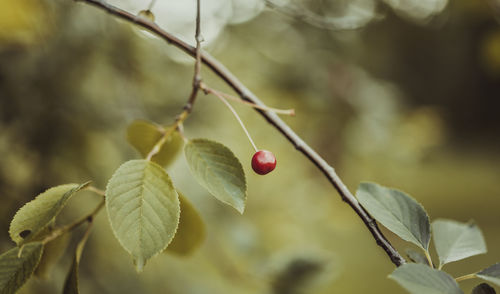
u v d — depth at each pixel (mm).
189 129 985
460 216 4000
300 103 1241
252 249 870
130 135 423
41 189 763
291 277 627
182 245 407
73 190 329
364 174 1356
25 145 769
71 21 807
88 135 824
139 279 979
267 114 387
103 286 875
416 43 4117
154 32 400
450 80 6066
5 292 344
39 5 693
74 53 810
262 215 1273
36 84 771
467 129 6883
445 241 392
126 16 399
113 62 887
